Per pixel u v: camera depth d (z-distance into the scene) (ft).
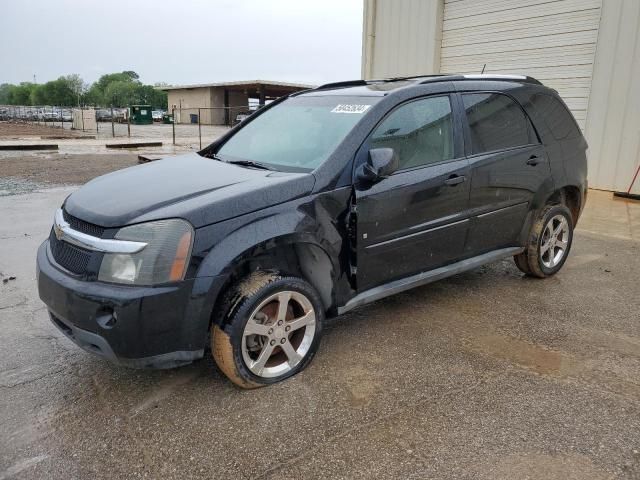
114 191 10.62
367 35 43.98
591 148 30.45
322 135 11.95
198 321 9.23
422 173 12.15
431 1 38.68
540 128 15.24
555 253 16.72
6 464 8.12
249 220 9.66
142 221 9.10
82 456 8.30
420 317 13.62
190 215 9.20
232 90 185.68
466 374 10.75
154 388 10.22
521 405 9.65
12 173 38.93
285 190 10.20
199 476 7.86
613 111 29.17
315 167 10.97
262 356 10.02
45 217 24.38
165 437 8.75
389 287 12.12
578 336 12.57
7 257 18.33
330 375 10.68
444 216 12.73
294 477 7.82
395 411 9.45
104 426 9.05
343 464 8.09
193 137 90.22
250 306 9.60
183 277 9.03
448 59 38.70
